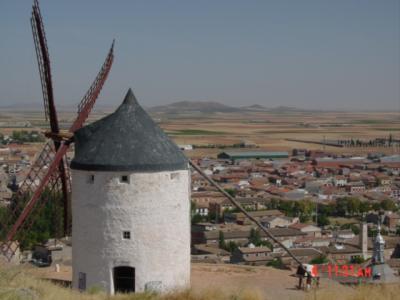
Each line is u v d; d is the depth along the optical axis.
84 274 44.44
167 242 44.03
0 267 39.03
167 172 43.94
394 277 69.19
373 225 181.75
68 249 93.81
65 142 49.44
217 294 38.72
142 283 43.47
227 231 159.62
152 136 44.72
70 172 50.00
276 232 159.00
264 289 46.69
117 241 43.38
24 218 48.91
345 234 163.38
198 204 199.12
